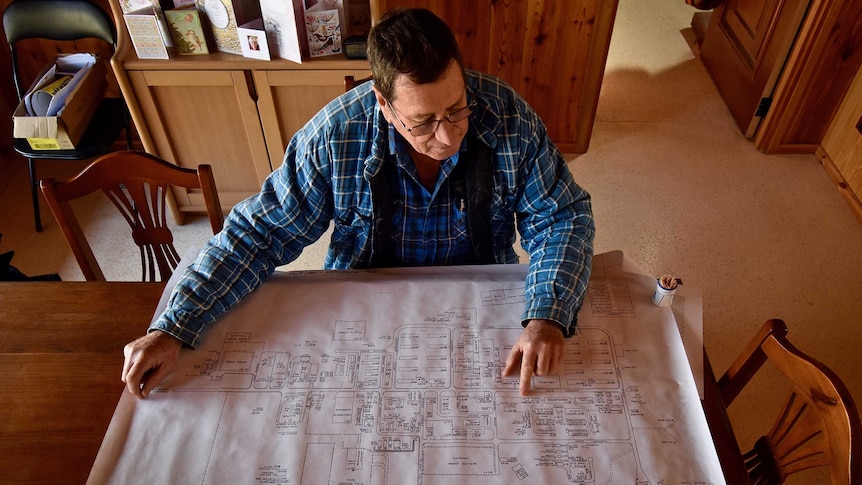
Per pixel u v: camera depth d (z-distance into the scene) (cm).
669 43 347
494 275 119
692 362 107
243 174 231
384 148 106
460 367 104
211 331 110
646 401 99
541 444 94
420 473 90
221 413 98
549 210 118
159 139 215
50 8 212
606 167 271
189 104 206
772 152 276
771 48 259
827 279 223
